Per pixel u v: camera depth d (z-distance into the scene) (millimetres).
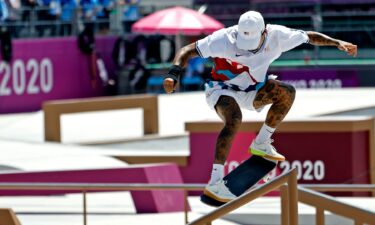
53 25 61562
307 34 16188
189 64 63906
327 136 30953
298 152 31125
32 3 60438
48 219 26984
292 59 66125
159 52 63875
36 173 30141
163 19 60438
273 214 26594
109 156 34625
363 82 65250
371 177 31750
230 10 65438
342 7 63969
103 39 63250
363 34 64375
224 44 15930
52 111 41406
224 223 26484
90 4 62469
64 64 61906
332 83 65625
